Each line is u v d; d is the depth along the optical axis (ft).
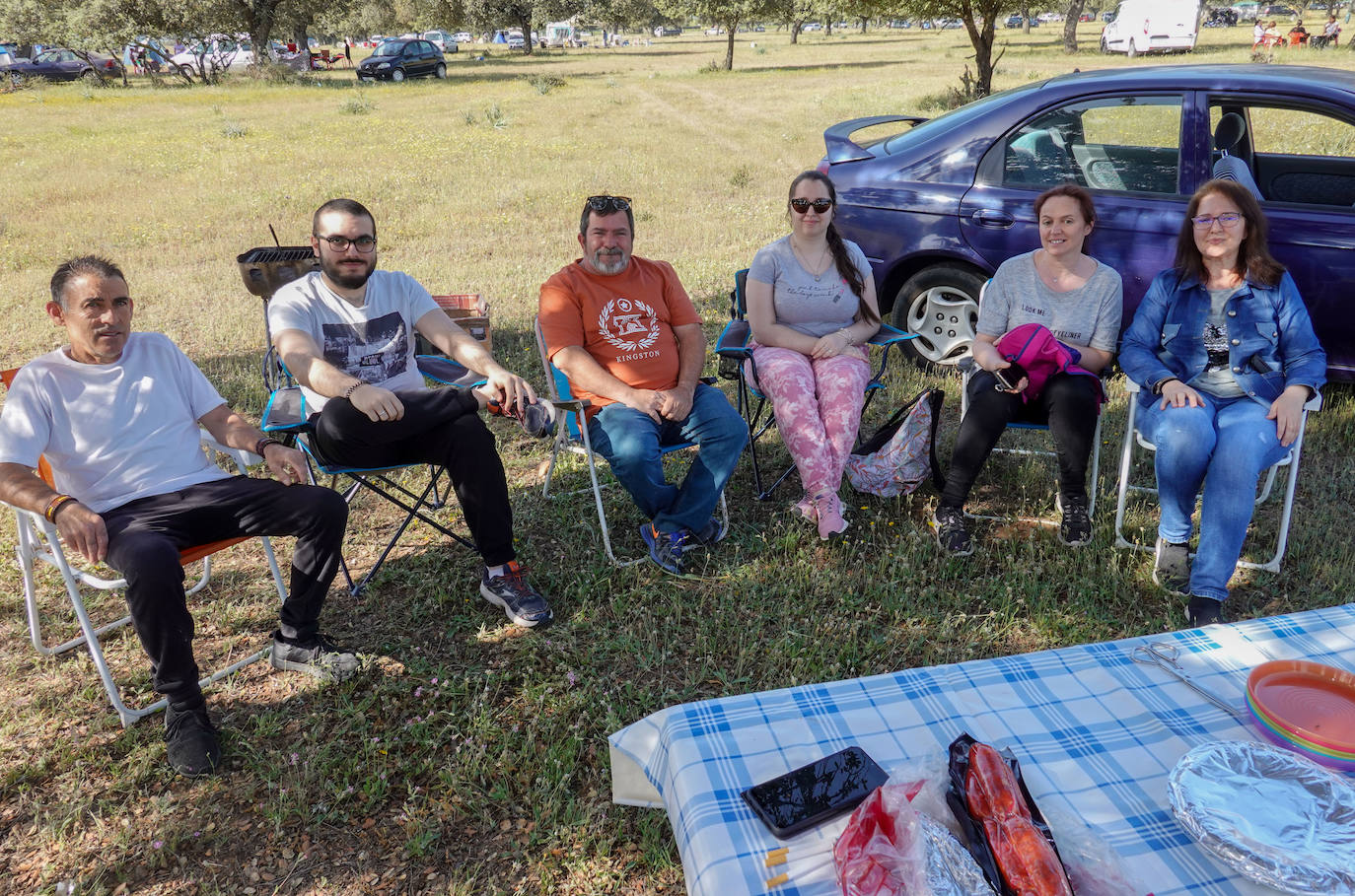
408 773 8.49
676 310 12.70
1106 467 14.25
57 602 11.46
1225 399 11.17
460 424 10.62
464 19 179.42
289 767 8.61
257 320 22.47
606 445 11.79
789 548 12.26
